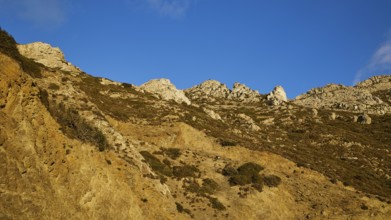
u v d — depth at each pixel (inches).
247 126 3954.2
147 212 1732.3
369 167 3316.9
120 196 1638.8
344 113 5442.9
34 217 1221.1
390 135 4365.2
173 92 3934.5
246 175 2428.6
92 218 1451.8
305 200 2388.0
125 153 1934.1
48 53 3759.8
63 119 1659.7
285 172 2618.1
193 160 2544.3
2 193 1171.9
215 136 2874.0
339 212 2311.8
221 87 6673.2
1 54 1414.9
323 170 2768.2
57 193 1360.7
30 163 1306.6
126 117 2751.0
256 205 2219.5
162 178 2167.8
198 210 2034.9
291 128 4352.9
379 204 2450.8
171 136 2687.0
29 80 1518.2
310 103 6284.5
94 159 1652.3
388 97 6766.7
